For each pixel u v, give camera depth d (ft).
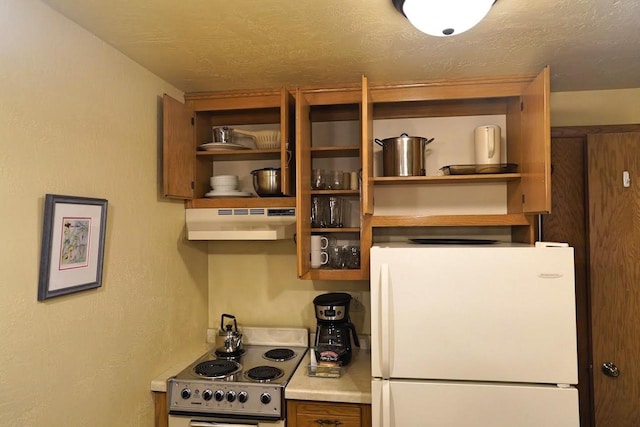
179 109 6.84
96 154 5.01
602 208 6.92
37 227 4.10
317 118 7.89
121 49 5.44
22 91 3.94
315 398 5.86
